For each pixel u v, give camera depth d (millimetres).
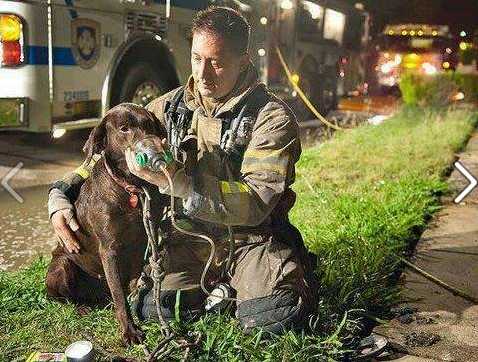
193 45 2344
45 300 2938
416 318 2920
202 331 2541
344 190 5055
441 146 7047
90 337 2631
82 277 2838
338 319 2795
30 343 2600
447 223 4383
